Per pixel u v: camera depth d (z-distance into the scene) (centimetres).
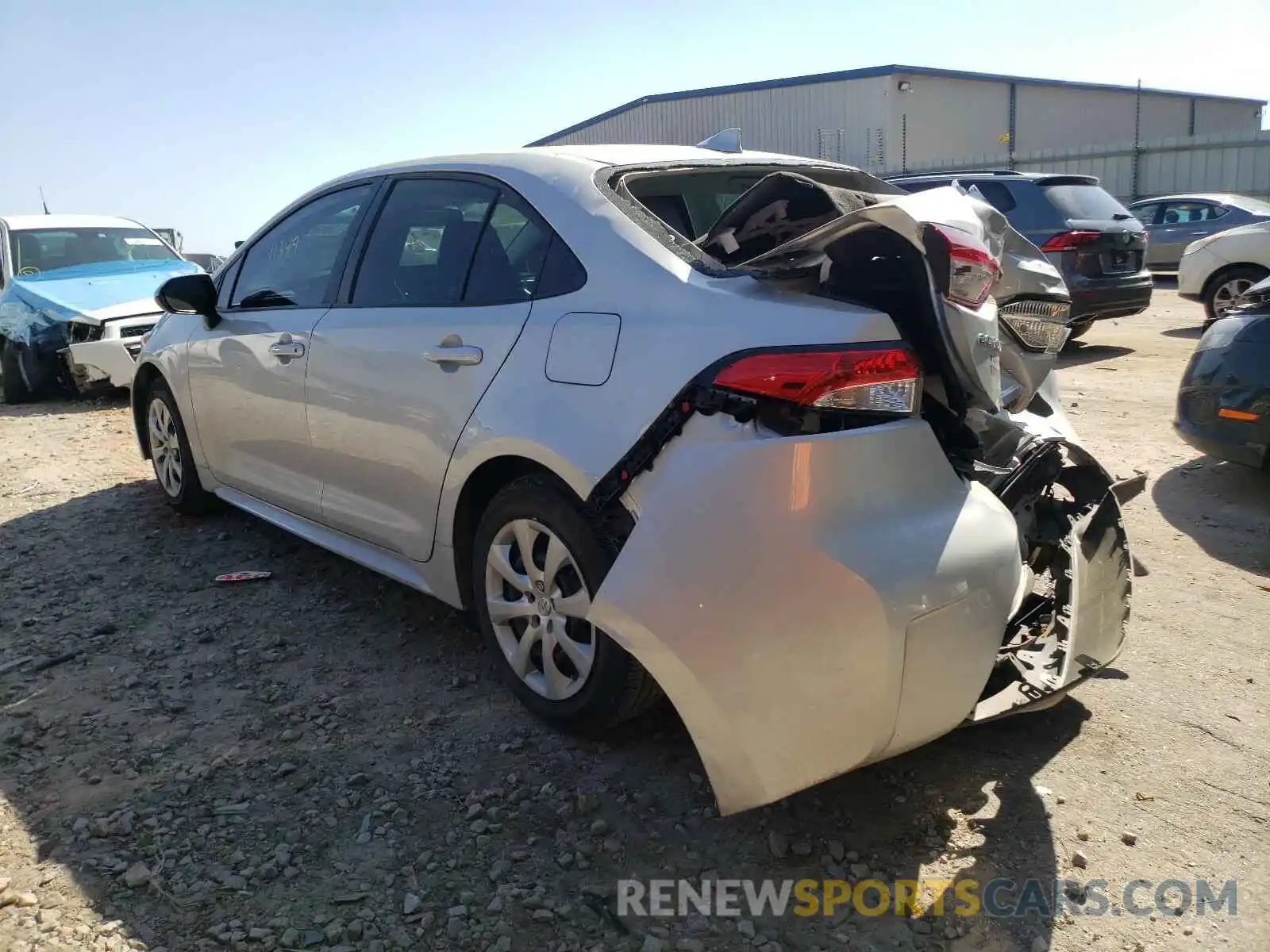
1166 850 258
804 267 254
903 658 230
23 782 289
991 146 3247
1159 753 300
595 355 275
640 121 3522
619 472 261
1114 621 309
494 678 351
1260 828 266
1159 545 468
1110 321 1299
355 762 299
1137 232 1041
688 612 236
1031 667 285
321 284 400
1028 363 312
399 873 251
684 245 282
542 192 317
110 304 885
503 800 280
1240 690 334
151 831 266
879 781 288
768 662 231
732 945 229
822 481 230
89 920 234
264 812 275
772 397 236
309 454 395
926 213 241
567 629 299
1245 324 510
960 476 254
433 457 326
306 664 363
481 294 323
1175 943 229
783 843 259
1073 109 3506
